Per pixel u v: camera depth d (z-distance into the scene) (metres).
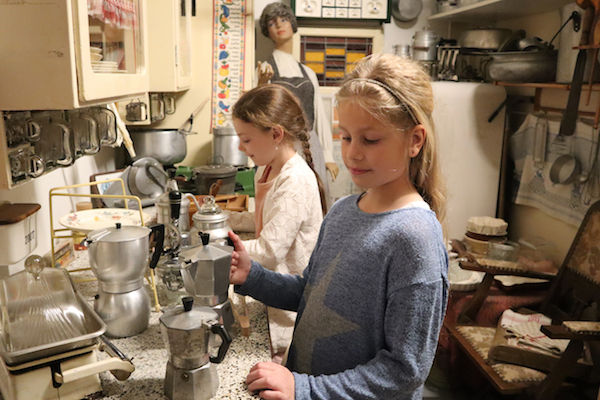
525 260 2.38
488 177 2.82
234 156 2.72
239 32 2.78
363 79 0.77
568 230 2.48
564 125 2.12
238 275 1.03
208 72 2.79
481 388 2.16
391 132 0.76
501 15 2.95
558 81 2.32
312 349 0.90
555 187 2.53
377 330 0.81
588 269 1.99
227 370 1.00
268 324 1.21
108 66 1.17
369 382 0.76
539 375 1.76
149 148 2.51
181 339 0.85
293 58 2.90
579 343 1.63
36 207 1.25
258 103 1.30
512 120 2.98
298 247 1.33
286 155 1.37
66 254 1.47
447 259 0.80
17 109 0.97
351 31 3.19
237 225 1.83
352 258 0.84
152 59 2.21
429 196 0.86
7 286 1.02
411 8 3.15
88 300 1.26
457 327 2.11
